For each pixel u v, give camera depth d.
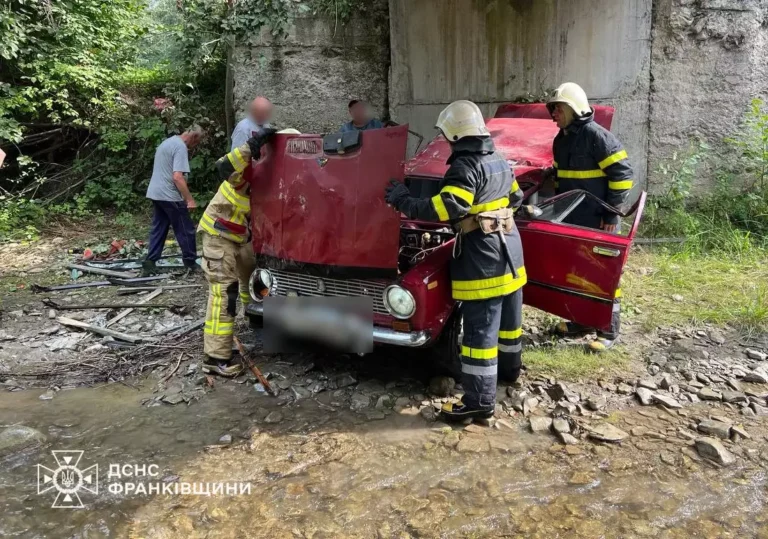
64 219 8.35
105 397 3.99
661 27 7.09
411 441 3.41
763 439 3.35
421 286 3.47
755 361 4.22
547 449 3.32
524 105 5.99
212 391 4.01
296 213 3.68
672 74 7.20
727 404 3.71
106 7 9.45
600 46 7.11
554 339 4.63
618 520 2.76
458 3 7.27
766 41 7.06
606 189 4.39
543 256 3.88
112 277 6.23
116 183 8.79
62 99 8.77
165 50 9.63
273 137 3.78
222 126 9.09
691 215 7.01
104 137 8.86
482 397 3.48
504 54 7.33
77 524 2.79
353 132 3.43
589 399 3.72
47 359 4.54
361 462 3.22
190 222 6.25
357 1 7.64
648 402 3.73
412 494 2.96
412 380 4.11
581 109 4.27
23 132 9.11
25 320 5.21
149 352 4.56
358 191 3.47
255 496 2.97
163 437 3.50
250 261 4.40
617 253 3.58
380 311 3.70
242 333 4.86
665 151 7.40
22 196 8.70
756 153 6.82
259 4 6.73
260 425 3.60
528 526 2.73
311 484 3.05
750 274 5.74
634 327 4.80
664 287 5.54
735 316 4.87
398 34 7.56
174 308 5.35
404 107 7.78
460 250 3.41
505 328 3.80
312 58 7.89
